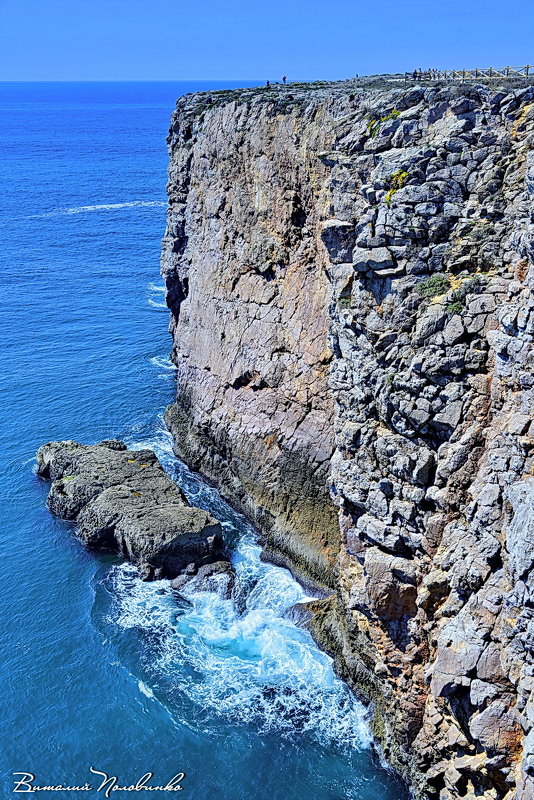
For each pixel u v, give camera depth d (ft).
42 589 168.45
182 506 184.75
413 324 124.36
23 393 253.03
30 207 564.30
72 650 151.74
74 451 209.15
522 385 107.55
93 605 163.63
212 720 136.98
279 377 188.34
